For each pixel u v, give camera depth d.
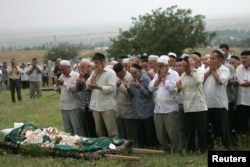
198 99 9.58
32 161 9.55
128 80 10.52
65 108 10.99
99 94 10.41
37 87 23.25
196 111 9.57
